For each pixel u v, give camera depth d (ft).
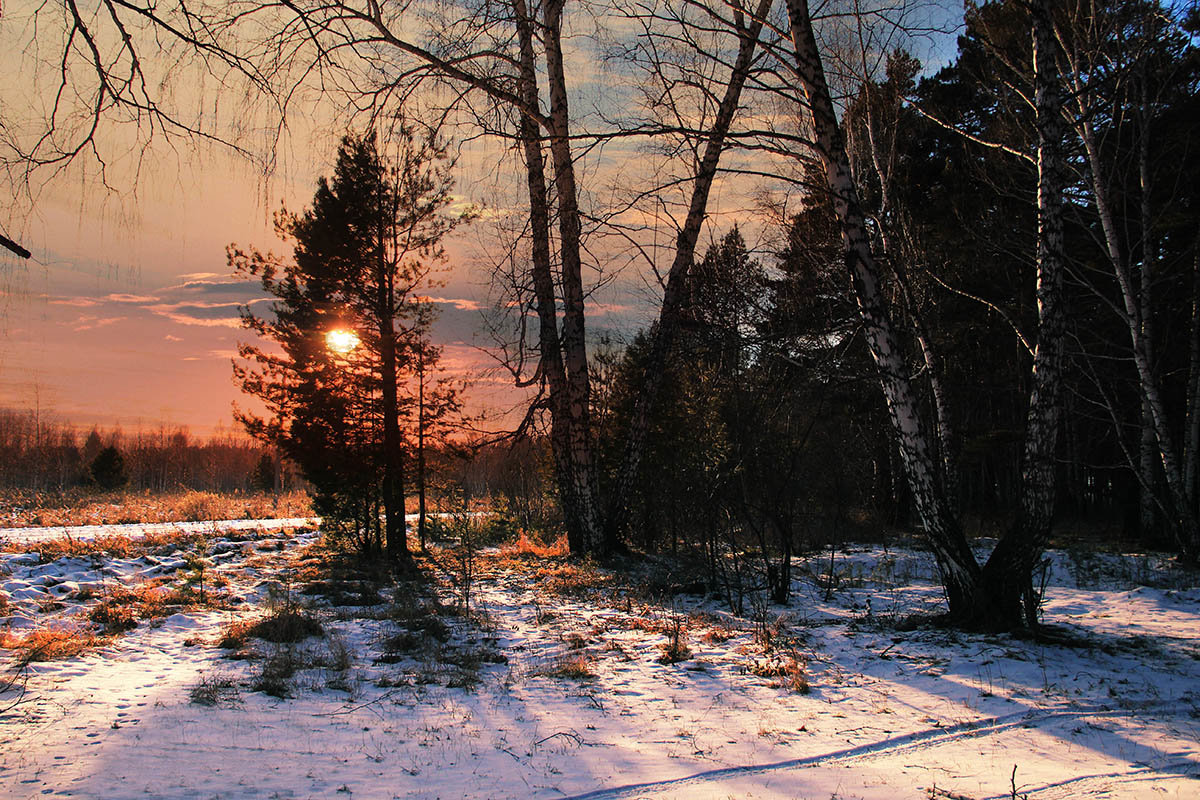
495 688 24.31
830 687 24.39
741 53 40.01
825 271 46.06
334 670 26.30
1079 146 56.85
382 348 68.39
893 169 45.78
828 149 31.55
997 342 85.46
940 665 26.45
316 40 18.48
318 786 15.40
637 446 58.18
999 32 50.34
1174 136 57.62
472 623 35.73
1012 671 25.36
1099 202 51.83
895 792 15.57
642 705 22.47
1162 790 15.31
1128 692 23.03
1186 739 18.93
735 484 45.57
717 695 23.56
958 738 19.38
